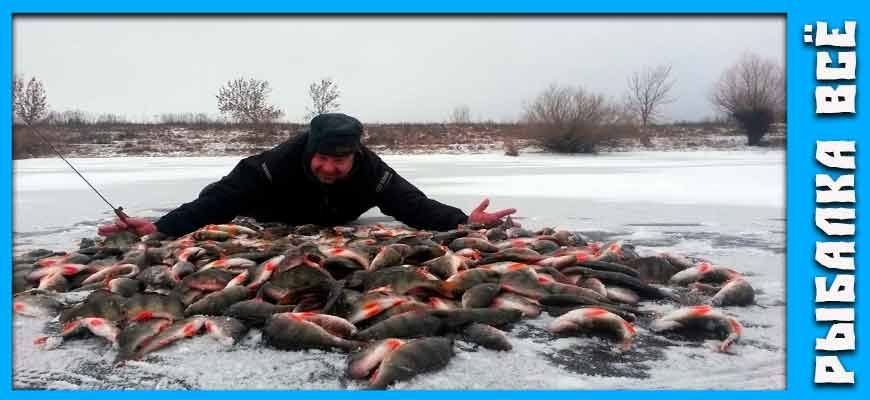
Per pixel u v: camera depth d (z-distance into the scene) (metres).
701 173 18.25
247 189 6.33
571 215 8.80
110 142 39.16
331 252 4.46
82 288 4.34
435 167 23.70
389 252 4.46
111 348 3.27
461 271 4.05
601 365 3.09
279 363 3.06
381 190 6.70
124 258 4.92
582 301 3.76
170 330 3.31
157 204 10.65
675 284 4.57
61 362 3.11
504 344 3.20
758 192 12.02
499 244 5.24
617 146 42.06
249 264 4.48
